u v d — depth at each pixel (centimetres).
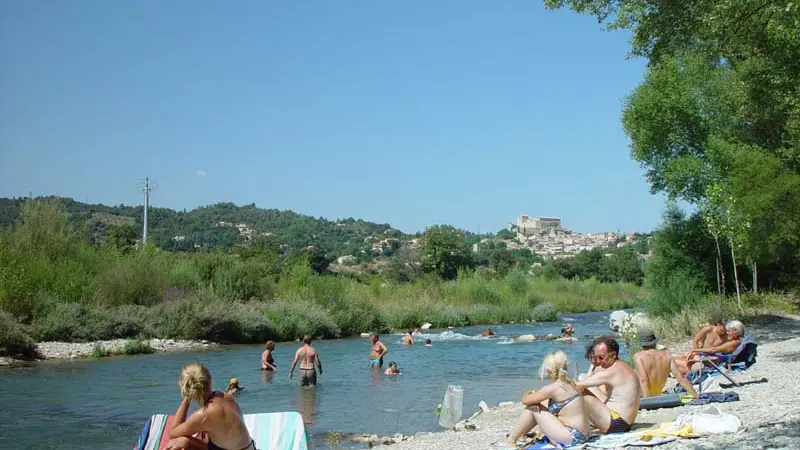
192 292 3866
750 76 2045
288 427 856
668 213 3631
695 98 3216
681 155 3325
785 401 1059
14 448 1276
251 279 4225
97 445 1298
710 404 1085
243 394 1930
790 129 2334
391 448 1105
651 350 1176
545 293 6794
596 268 10081
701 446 790
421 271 8956
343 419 1564
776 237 2511
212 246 14562
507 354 3027
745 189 2588
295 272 4641
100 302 3472
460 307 5209
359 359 2823
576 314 6141
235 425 746
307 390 1998
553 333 4128
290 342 3597
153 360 2692
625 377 920
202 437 753
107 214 14038
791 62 1688
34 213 3769
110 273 3638
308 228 19500
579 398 873
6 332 2616
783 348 1967
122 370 2381
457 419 1465
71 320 3042
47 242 3728
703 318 2761
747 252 2720
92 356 2802
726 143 2975
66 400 1791
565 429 859
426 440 1170
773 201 2467
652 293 3400
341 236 19600
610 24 2239
